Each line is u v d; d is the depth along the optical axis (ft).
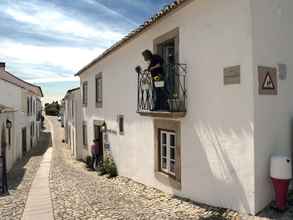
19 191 29.68
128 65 33.42
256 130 16.62
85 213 20.39
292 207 16.66
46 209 22.18
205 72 20.06
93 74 50.19
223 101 18.54
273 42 17.87
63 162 58.34
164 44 26.40
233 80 17.76
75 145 64.18
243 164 17.16
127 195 25.73
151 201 23.00
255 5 16.87
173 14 23.39
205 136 20.17
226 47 18.28
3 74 74.84
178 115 21.93
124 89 34.83
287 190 16.61
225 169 18.48
